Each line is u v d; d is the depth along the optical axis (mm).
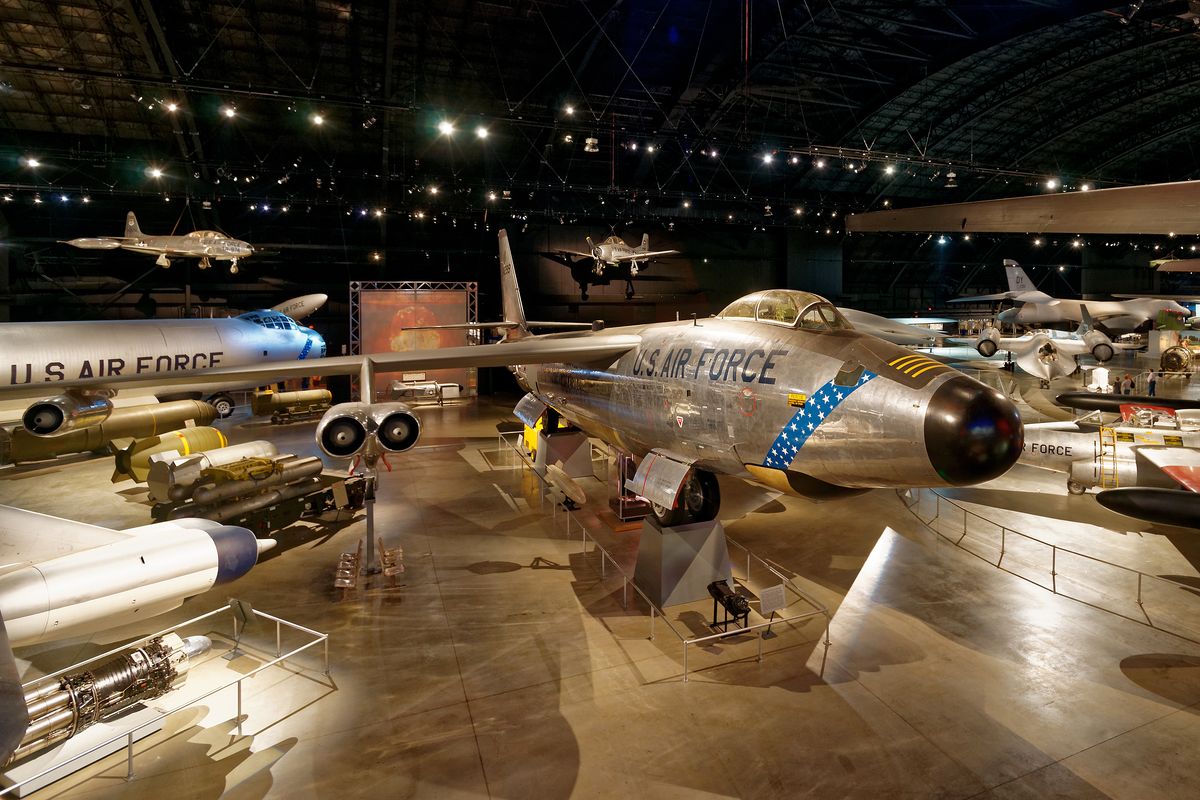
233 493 10617
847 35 24109
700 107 27344
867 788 5105
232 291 29172
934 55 25875
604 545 10867
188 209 25750
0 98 20953
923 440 6184
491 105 24922
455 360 10406
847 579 9250
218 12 19062
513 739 5770
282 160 26062
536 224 31328
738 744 5668
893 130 32219
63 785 5168
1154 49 26781
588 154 28453
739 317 9109
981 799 4969
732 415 8109
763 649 7312
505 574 9625
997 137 34719
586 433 15398
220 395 24344
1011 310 36188
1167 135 34812
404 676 6836
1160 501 9555
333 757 5527
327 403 24781
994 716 6012
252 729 5914
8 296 24672
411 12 19969
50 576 6016
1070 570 9500
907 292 48312
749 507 12453
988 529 11414
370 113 20250
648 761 5461
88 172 24266
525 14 20562
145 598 6602
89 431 15805
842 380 6996
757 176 33094
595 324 14641
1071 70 27000
